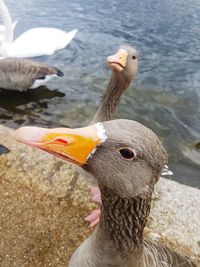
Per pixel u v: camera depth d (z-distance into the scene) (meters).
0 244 0.34
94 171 0.18
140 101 0.60
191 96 0.62
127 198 0.18
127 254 0.20
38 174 0.40
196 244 0.34
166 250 0.25
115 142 0.17
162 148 0.17
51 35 0.74
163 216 0.36
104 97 0.39
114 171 0.18
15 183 0.39
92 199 0.38
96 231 0.21
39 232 0.35
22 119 0.57
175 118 0.57
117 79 0.37
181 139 0.53
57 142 0.17
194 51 0.75
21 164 0.41
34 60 0.71
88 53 0.72
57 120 0.57
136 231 0.19
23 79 0.62
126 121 0.18
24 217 0.36
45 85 0.64
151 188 0.18
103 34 0.79
